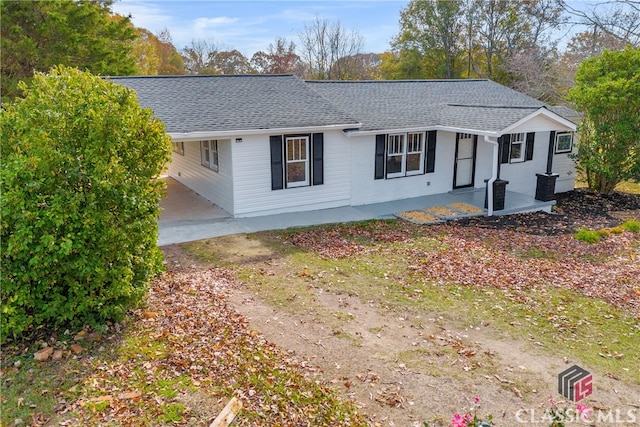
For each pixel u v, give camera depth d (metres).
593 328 6.81
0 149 5.33
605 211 14.92
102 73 21.23
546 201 14.71
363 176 13.95
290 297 7.44
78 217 5.28
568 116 17.69
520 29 34.31
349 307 7.18
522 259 9.84
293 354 5.71
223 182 12.68
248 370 5.21
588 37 27.52
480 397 5.05
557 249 10.68
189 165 15.45
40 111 5.31
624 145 15.84
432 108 16.17
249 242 10.30
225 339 5.87
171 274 8.16
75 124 5.39
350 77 44.88
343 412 4.69
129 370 5.00
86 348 5.37
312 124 12.44
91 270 5.40
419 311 7.15
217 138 11.41
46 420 4.20
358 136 13.55
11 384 4.65
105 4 24.06
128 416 4.29
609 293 8.14
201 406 4.50
